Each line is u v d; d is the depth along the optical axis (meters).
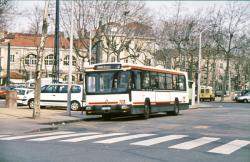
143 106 25.06
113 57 76.06
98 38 47.81
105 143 13.09
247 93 64.06
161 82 27.91
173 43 53.91
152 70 26.56
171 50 54.09
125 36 50.53
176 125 21.11
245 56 73.69
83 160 9.89
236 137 15.76
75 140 13.90
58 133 16.67
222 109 41.00
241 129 19.19
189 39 54.00
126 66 23.70
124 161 9.84
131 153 11.05
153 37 53.22
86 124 21.89
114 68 23.88
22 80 87.69
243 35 61.56
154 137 15.02
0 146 12.31
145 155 10.76
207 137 15.37
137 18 48.72
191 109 40.72
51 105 31.64
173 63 56.97
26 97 31.98
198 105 47.94
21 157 10.24
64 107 33.31
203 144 13.26
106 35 48.28
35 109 22.80
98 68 24.14
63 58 86.44
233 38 62.16
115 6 47.31
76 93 31.38
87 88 24.27
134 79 24.08
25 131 16.86
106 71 23.98
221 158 10.62
